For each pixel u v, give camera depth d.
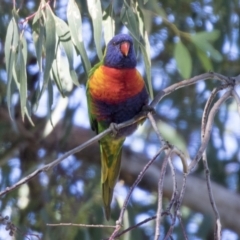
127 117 7.97
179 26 11.60
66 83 9.41
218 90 6.61
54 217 10.30
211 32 9.98
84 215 10.09
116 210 10.38
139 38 7.59
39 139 11.25
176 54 9.67
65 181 10.98
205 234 10.73
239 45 11.52
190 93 11.84
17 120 11.27
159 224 4.93
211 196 5.56
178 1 11.45
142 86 7.82
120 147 8.27
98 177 10.99
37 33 7.29
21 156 11.52
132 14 7.56
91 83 7.94
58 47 7.56
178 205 5.17
